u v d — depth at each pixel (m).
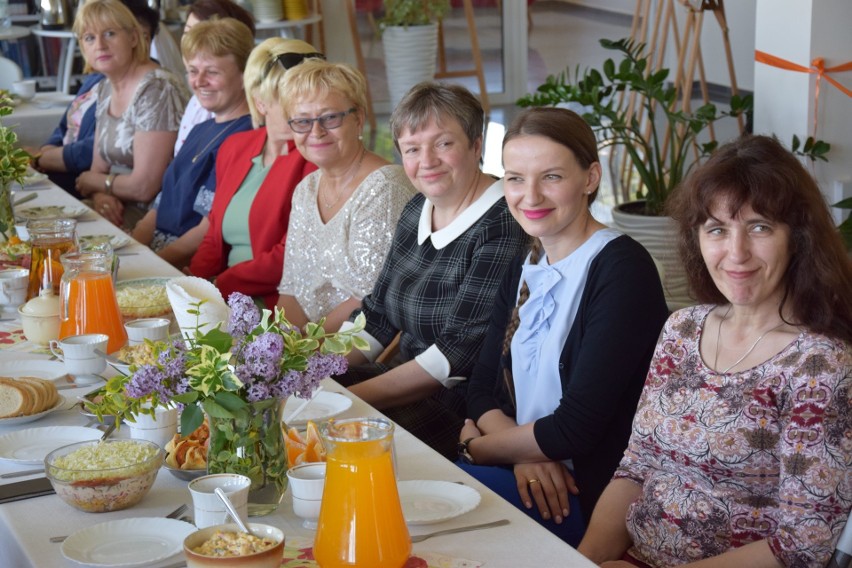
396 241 2.63
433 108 2.38
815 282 1.54
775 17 4.34
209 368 1.37
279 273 3.21
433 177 2.40
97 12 4.42
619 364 1.93
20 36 6.82
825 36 4.21
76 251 2.43
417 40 8.05
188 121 4.20
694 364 1.66
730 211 1.54
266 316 1.44
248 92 3.40
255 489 1.45
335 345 1.44
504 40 8.52
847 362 1.50
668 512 1.65
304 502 1.42
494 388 2.21
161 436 1.69
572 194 1.99
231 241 3.50
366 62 8.30
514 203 2.03
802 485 1.49
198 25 3.84
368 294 2.76
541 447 1.96
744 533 1.58
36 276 2.45
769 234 1.54
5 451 1.68
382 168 2.85
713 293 1.68
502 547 1.35
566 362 2.02
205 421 1.62
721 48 8.04
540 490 1.95
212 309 1.79
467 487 1.51
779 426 1.55
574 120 2.00
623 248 1.99
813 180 1.56
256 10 7.12
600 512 1.77
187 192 3.91
